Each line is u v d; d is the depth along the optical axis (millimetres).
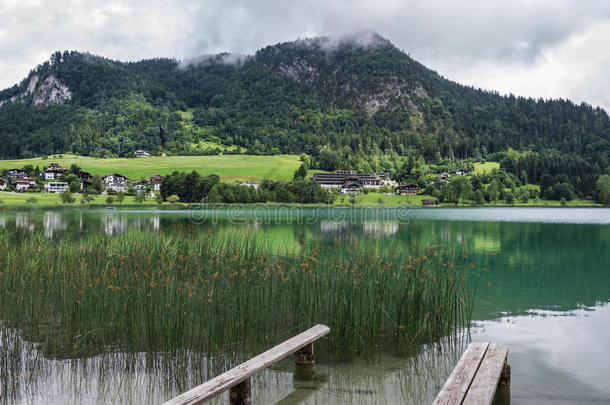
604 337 8445
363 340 7645
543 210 105000
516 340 8234
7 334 7754
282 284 9148
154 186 130375
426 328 8195
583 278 15305
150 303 7883
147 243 12977
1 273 9305
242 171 159000
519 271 16766
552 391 5969
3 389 5844
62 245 13062
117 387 5926
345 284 8562
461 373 5012
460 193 136375
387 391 5879
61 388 5902
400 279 9172
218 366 6594
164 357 6910
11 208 80250
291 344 6059
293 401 5551
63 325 7828
